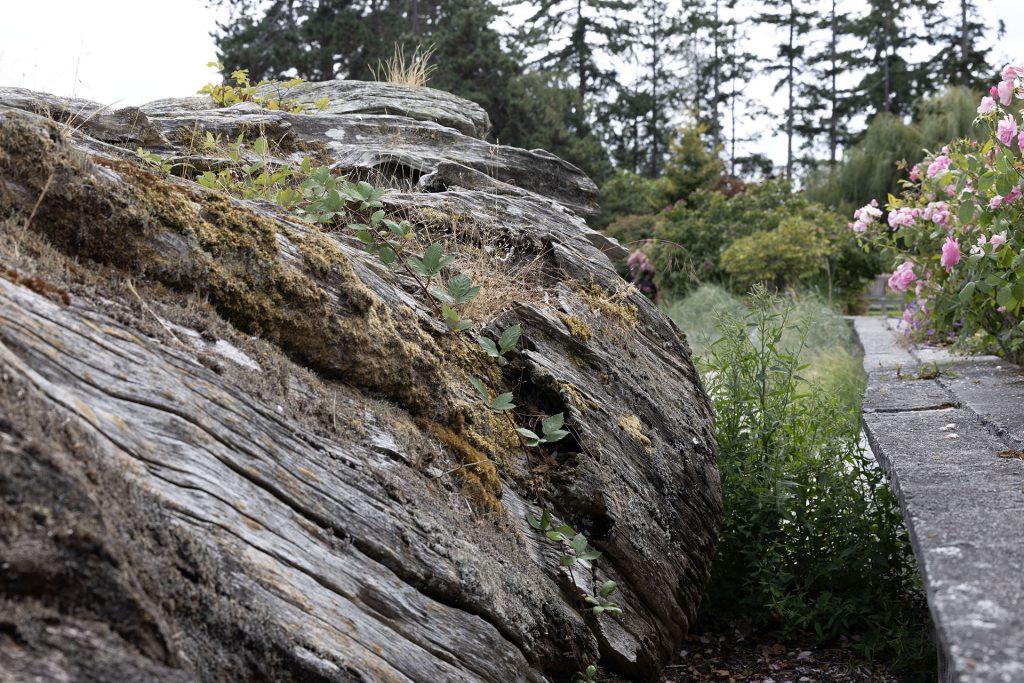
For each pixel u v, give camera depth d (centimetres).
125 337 181
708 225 2081
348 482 204
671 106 5438
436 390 263
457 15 3206
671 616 330
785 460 437
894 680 354
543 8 5122
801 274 1703
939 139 2556
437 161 457
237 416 188
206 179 337
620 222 2295
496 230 379
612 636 284
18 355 153
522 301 332
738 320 487
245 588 159
